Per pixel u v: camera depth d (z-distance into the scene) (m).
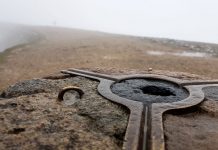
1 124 0.11
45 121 0.11
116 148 0.10
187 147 0.10
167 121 0.12
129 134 0.10
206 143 0.10
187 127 0.12
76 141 0.10
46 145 0.10
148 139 0.10
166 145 0.10
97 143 0.10
